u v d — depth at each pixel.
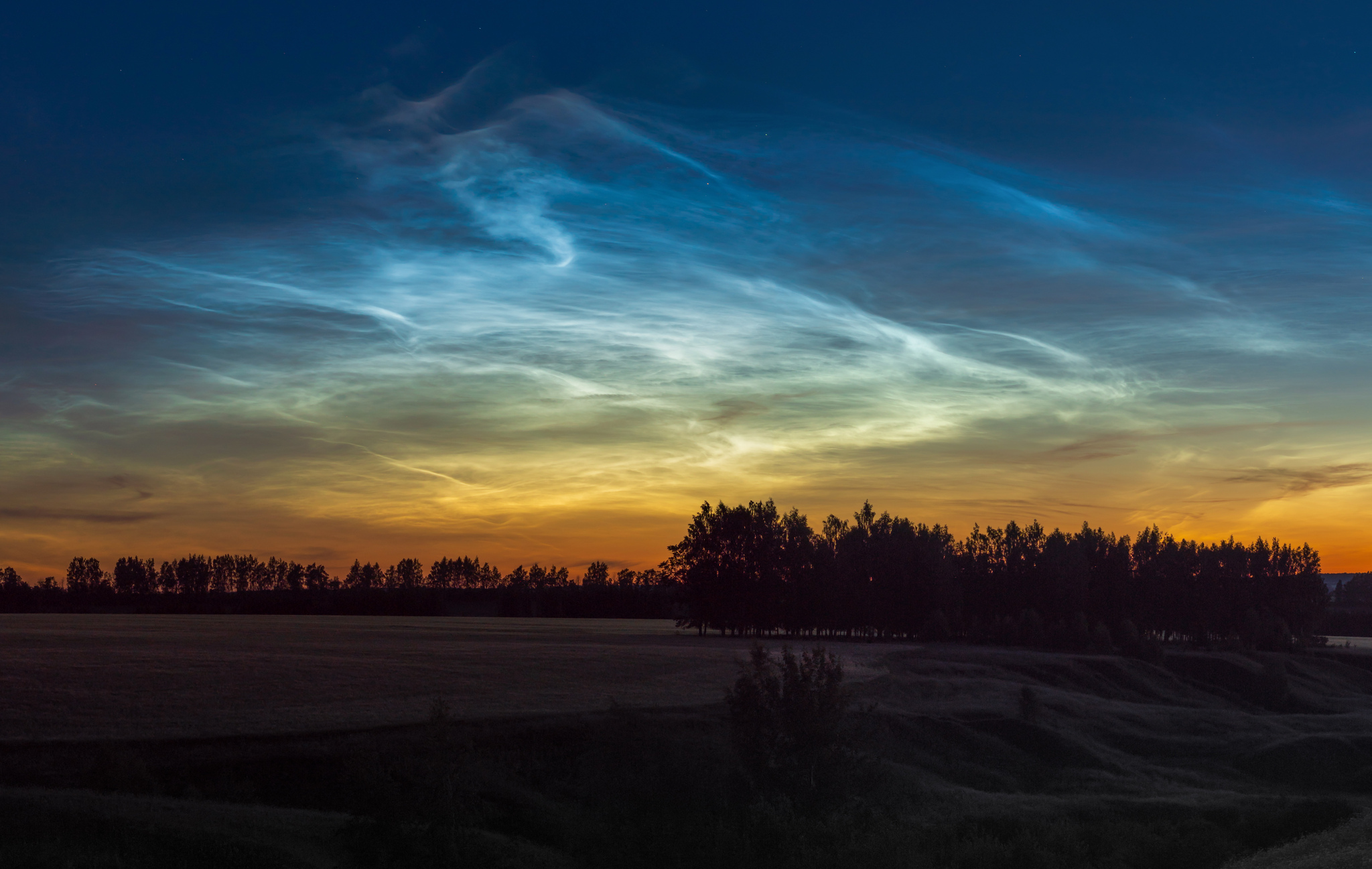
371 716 50.06
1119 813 40.12
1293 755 56.84
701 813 35.81
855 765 37.41
